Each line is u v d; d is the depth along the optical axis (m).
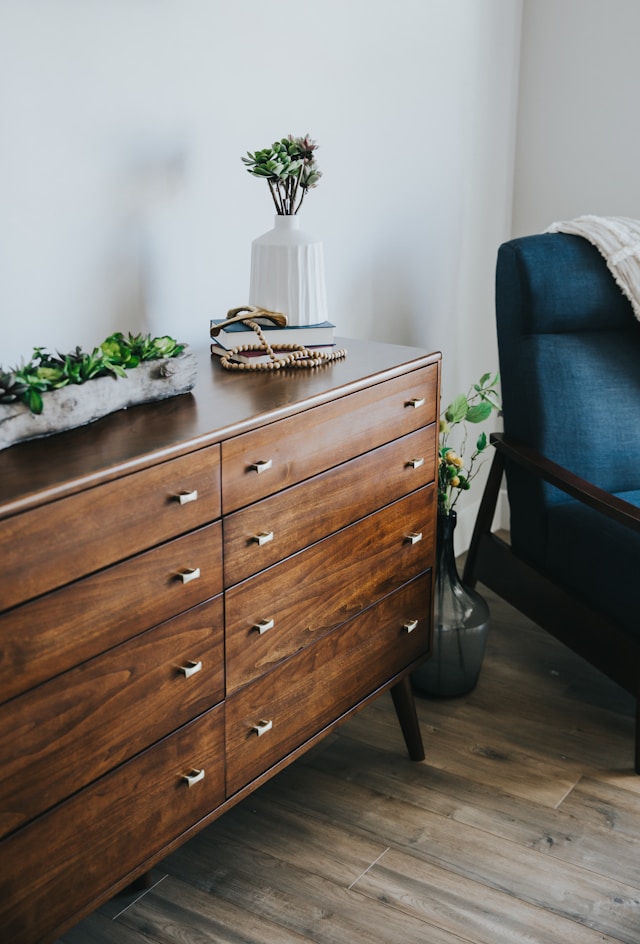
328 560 1.58
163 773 1.34
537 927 1.53
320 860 1.67
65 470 1.13
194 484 1.27
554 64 2.72
